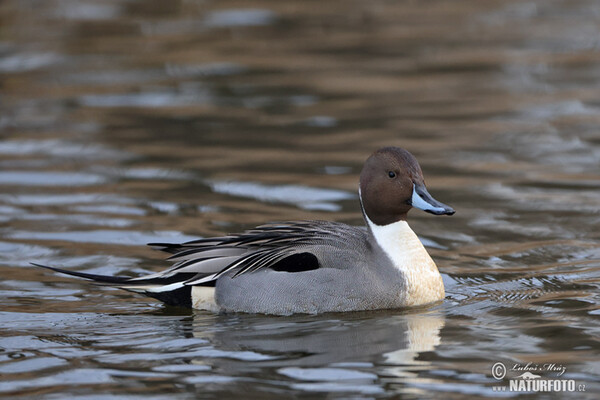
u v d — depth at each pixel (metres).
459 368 8.72
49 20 28.22
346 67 23.31
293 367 8.78
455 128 18.50
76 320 10.24
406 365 8.80
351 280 10.36
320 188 15.03
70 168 16.17
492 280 11.41
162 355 9.15
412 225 13.62
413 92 21.27
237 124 18.89
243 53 24.61
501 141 17.61
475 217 13.74
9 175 15.79
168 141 17.80
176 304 10.73
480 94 21.11
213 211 13.98
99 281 10.59
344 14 29.48
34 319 10.27
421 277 10.62
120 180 15.52
